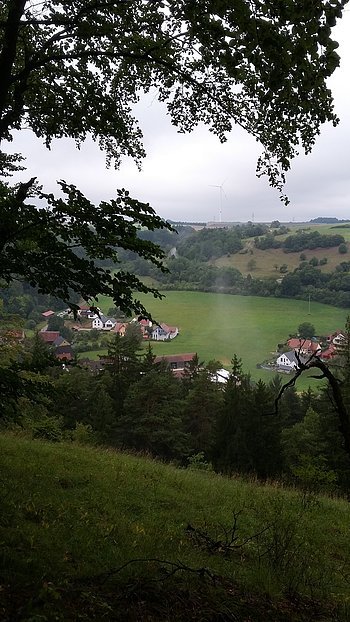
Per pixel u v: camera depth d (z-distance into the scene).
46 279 5.96
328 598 5.70
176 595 4.43
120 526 6.64
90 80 7.52
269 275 161.62
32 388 5.81
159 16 6.16
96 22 6.68
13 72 7.41
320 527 9.66
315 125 5.41
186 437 42.72
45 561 4.62
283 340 105.44
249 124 6.72
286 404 52.66
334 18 3.86
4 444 11.14
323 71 4.28
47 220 5.56
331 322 116.12
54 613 3.37
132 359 48.88
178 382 59.81
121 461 12.24
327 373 4.53
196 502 9.52
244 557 6.68
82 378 44.62
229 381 49.81
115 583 4.49
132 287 6.16
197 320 119.75
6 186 7.08
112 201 5.75
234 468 34.28
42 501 7.00
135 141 8.51
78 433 26.45
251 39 4.45
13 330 19.30
